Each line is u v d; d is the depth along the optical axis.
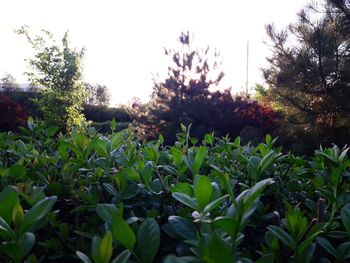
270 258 0.71
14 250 0.76
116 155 1.47
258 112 11.88
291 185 1.55
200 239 0.73
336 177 1.16
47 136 2.21
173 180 1.50
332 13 9.38
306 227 0.89
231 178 1.55
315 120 9.41
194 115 12.02
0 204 0.79
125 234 0.78
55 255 1.08
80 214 1.30
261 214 1.22
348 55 8.98
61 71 14.69
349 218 0.87
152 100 13.04
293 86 9.24
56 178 1.56
